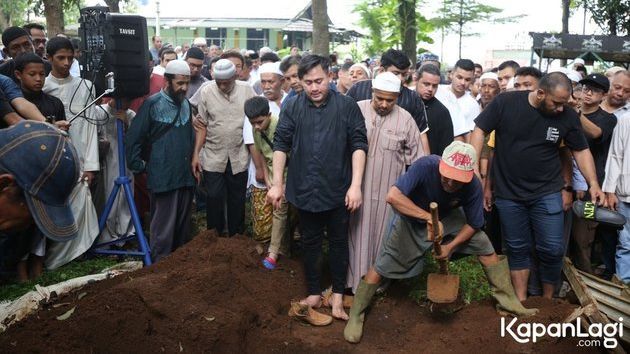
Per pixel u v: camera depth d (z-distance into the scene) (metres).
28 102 4.72
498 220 5.48
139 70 5.27
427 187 4.04
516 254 4.75
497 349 3.97
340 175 4.32
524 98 4.57
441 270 4.20
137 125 5.22
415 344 4.17
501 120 4.64
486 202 5.07
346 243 4.48
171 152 5.27
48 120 4.78
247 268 4.94
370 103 4.66
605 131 5.48
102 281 4.71
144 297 4.03
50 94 5.33
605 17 16.81
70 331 3.78
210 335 3.87
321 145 4.26
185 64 5.29
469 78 6.32
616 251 5.45
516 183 4.65
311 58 4.22
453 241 4.13
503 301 4.39
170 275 4.39
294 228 5.46
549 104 4.39
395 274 4.21
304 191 4.32
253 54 9.97
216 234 5.30
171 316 3.96
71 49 5.43
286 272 5.10
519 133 4.57
